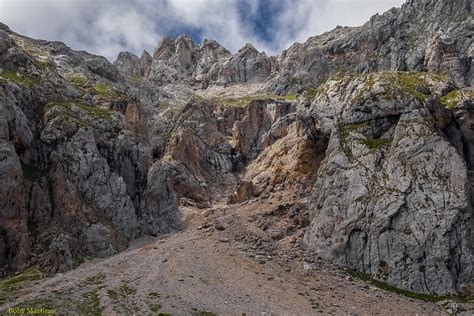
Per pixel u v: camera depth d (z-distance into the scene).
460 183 73.56
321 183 86.50
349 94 92.19
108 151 104.31
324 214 81.88
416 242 70.88
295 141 128.12
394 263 70.75
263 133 168.00
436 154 76.88
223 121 175.38
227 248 82.62
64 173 86.88
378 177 79.00
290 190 107.25
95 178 93.06
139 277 67.06
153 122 188.00
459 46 169.62
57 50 195.38
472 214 75.19
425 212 72.56
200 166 145.25
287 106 173.50
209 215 110.38
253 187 119.50
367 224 75.69
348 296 65.25
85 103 115.88
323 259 76.94
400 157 78.75
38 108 99.38
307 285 68.31
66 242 76.69
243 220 97.00
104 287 62.38
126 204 96.94
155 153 151.88
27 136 88.19
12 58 106.69
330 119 92.56
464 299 64.75
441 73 162.12
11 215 74.31
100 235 84.75
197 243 86.31
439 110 83.56
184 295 60.44
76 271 71.25
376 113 85.25
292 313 57.50
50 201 83.31
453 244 70.00
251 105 174.12
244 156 160.12
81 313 52.53
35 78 106.81
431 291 66.81
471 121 84.81
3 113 82.00
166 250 81.62
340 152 85.50
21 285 64.06
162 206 107.62
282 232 88.31
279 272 72.62
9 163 76.19
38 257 72.88
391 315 59.84
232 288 64.88
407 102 83.19
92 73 193.62
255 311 57.22
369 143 84.00
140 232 99.44
